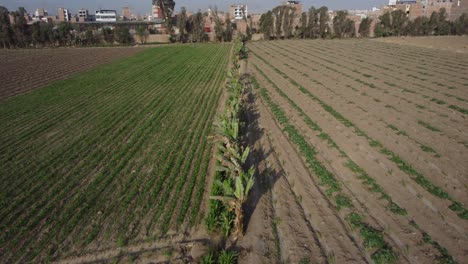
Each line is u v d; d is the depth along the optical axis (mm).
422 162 12438
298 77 28328
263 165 12914
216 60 40219
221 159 11484
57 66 38531
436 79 25594
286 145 14586
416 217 9445
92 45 64938
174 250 8594
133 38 69000
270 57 41375
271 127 16797
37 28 62906
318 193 10883
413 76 26859
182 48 55406
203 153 14102
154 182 11930
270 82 26875
